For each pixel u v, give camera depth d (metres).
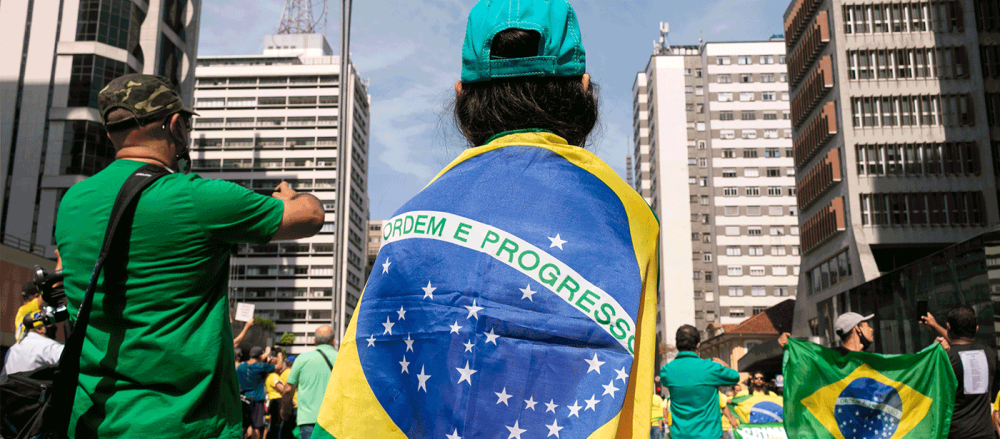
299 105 131.25
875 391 5.62
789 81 56.50
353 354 1.30
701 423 5.92
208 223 2.03
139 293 1.98
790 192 101.88
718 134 103.94
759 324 70.31
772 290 99.25
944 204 44.91
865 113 47.00
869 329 5.87
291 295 124.94
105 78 56.31
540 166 1.34
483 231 1.26
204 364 2.00
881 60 47.56
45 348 4.57
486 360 1.17
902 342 31.11
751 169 102.81
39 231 53.75
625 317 1.22
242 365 10.91
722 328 81.75
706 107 105.75
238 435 2.11
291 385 7.99
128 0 57.66
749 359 54.59
